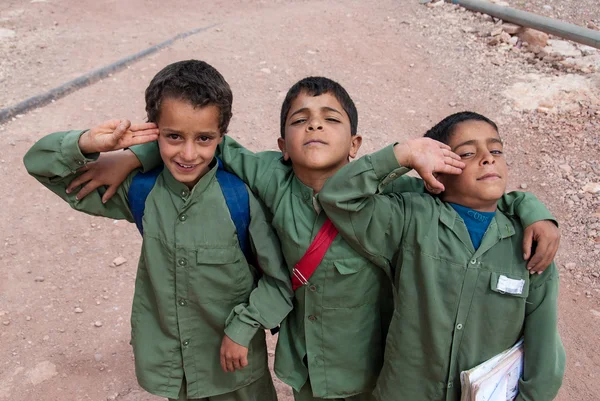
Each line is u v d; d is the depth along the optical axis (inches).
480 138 69.1
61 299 127.0
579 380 109.2
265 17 267.9
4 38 243.0
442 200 73.3
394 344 73.4
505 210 73.4
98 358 113.7
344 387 78.5
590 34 211.6
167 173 73.3
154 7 289.6
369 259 72.9
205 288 75.3
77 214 151.3
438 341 70.3
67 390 107.1
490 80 209.6
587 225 145.9
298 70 216.2
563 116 187.8
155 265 75.0
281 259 76.3
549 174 164.4
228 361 75.2
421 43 236.4
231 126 183.2
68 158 69.2
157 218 73.9
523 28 234.2
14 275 132.4
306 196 73.1
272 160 77.5
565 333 119.2
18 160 167.2
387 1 278.1
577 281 132.0
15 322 120.8
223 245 74.1
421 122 189.8
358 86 207.9
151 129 67.7
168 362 79.6
